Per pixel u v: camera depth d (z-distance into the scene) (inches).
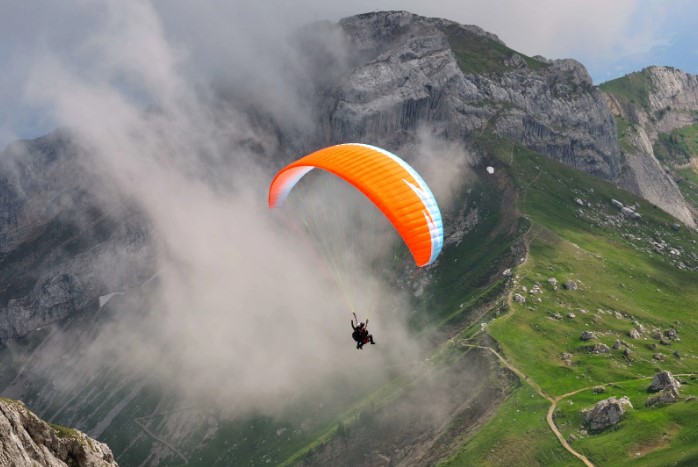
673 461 4648.1
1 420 1354.6
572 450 5354.3
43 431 1528.1
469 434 6353.3
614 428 5378.9
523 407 6215.6
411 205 2124.8
